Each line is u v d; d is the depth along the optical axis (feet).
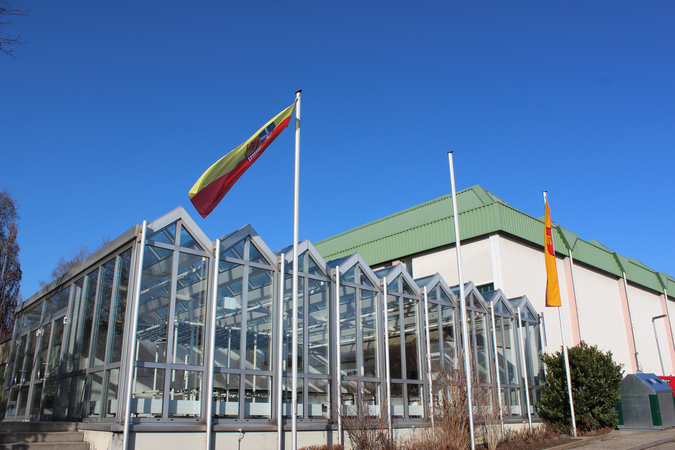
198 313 36.45
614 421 56.44
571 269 85.92
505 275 76.02
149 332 33.99
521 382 61.11
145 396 32.55
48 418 43.21
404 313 50.42
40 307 53.21
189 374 34.76
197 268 37.32
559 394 56.54
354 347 44.78
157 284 35.06
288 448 37.29
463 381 44.96
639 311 114.73
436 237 83.82
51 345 47.01
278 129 38.75
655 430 57.88
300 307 42.22
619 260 109.40
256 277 40.34
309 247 44.50
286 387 39.22
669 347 124.16
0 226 91.71
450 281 80.59
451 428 42.37
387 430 40.22
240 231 39.86
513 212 80.43
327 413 41.37
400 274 51.13
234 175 36.47
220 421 34.40
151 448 31.01
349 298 45.93
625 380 61.57
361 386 40.88
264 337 39.55
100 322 37.99
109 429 30.83
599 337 95.55
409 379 48.16
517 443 48.37
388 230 100.99
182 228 37.37
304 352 41.27
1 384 63.26
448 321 54.29
